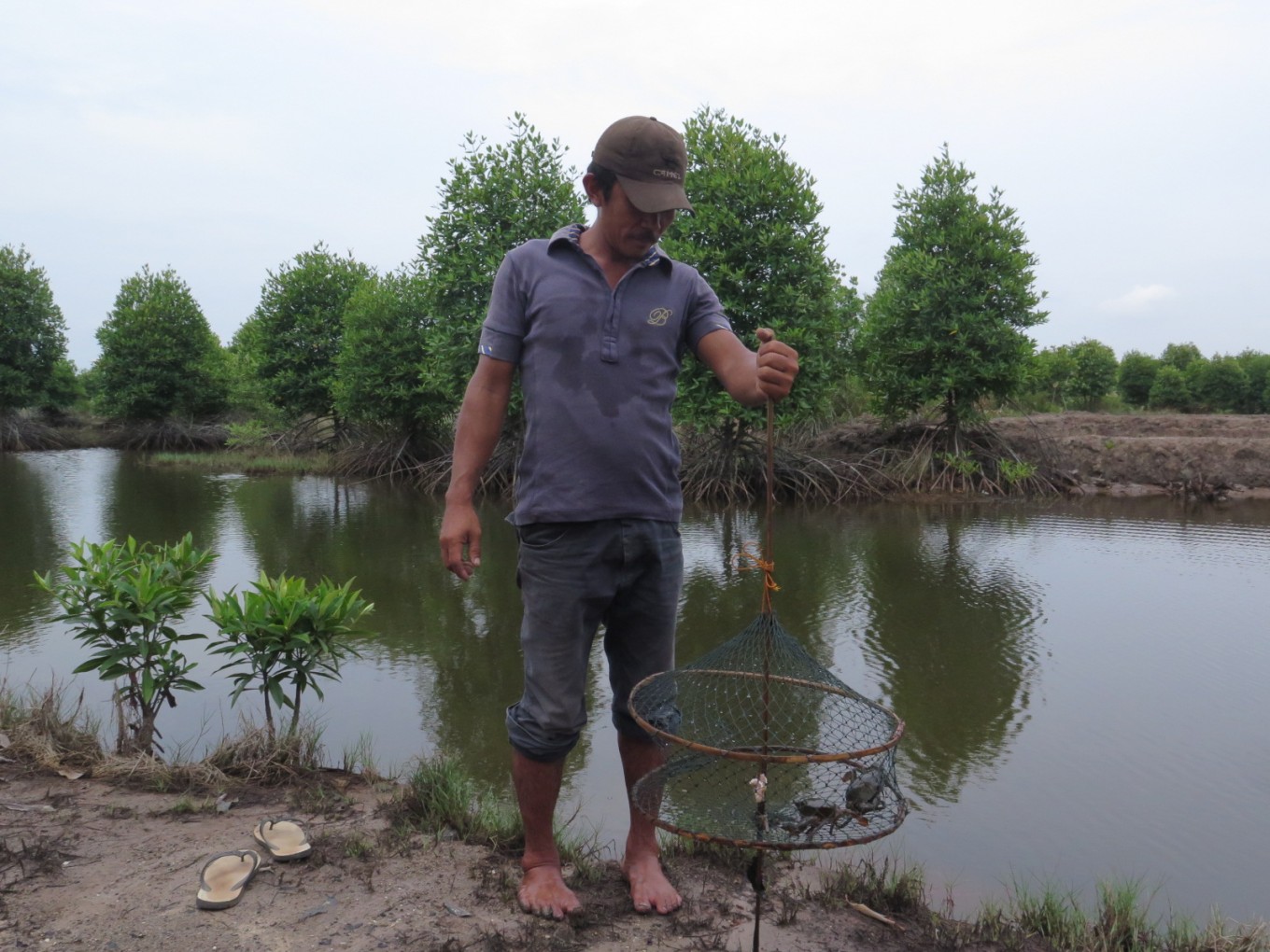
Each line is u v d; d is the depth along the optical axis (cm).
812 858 296
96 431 2997
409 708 475
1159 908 288
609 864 278
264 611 375
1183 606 692
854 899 260
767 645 207
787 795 231
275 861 259
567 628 228
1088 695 500
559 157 1413
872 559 888
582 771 396
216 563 852
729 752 173
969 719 467
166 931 218
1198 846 333
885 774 209
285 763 347
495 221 1402
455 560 230
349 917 229
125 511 1228
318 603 375
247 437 2359
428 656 568
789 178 1275
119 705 376
